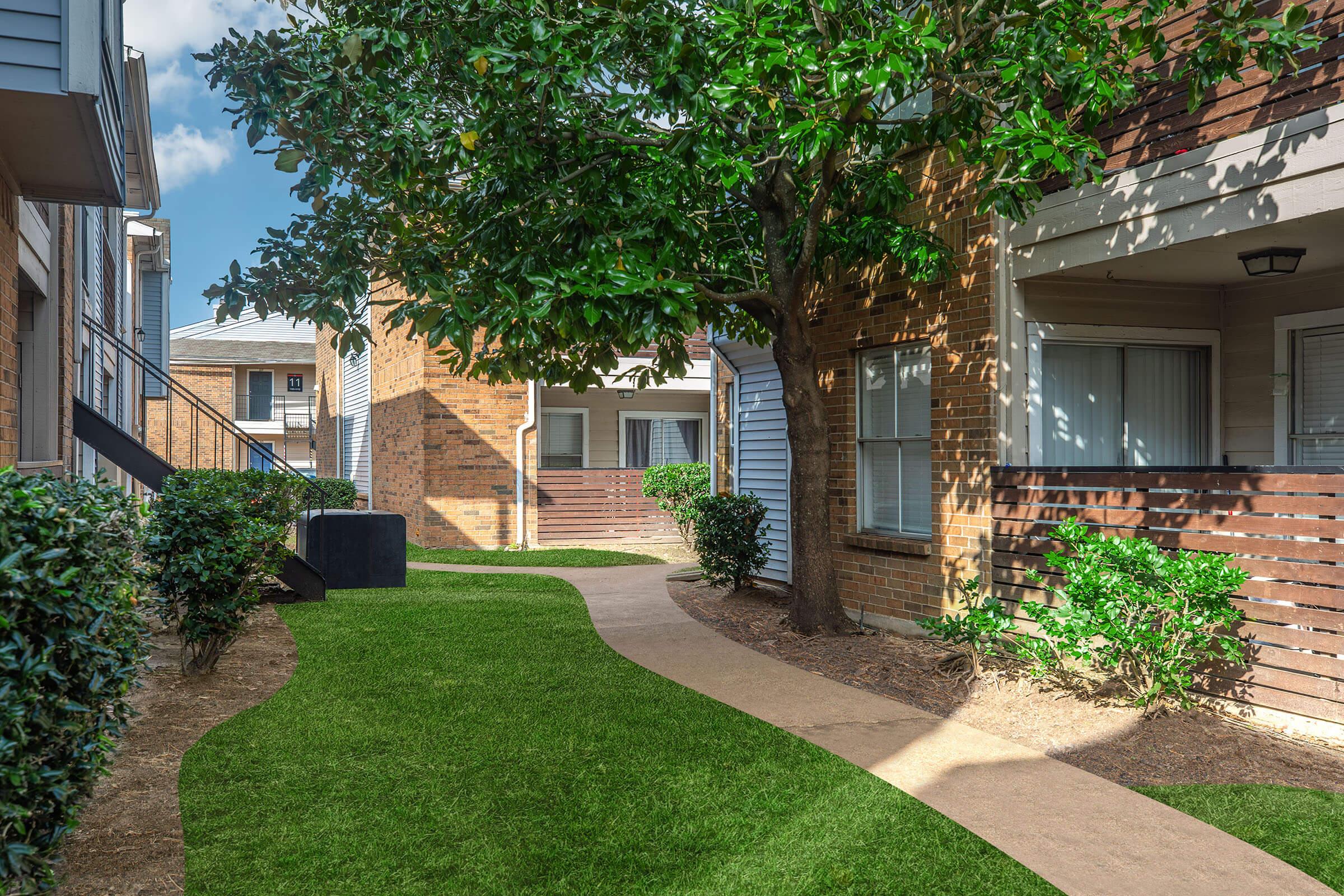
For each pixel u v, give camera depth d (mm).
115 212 16484
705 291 7879
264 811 4484
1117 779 4906
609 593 11680
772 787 4809
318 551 12133
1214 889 3674
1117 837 4156
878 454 9453
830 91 5434
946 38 6832
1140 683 5941
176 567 6836
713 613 9992
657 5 6207
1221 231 6234
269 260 7164
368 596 11320
